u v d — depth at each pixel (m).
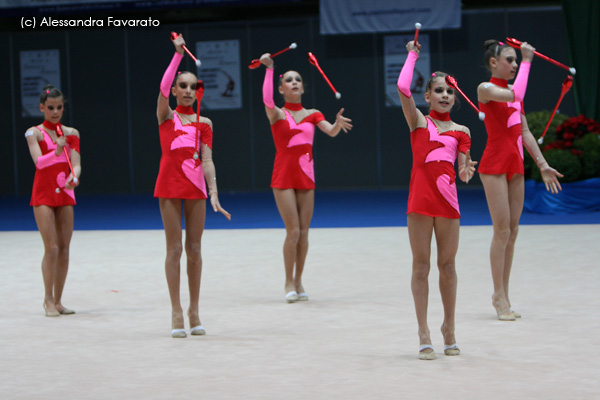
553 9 25.27
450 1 25.00
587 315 8.20
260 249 13.78
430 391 5.61
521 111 8.50
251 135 27.50
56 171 8.95
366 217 18.84
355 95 26.72
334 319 8.38
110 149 28.31
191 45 27.55
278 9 26.94
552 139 19.08
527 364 6.36
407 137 26.52
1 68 28.53
